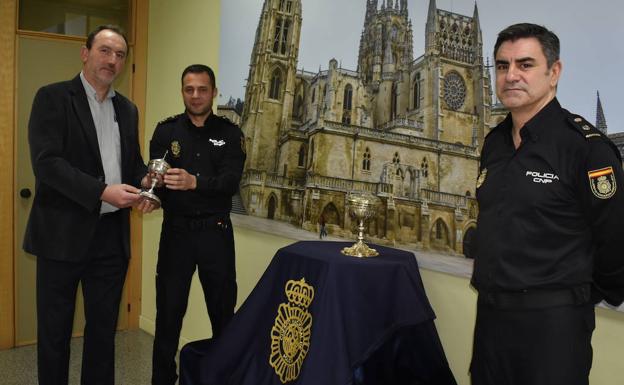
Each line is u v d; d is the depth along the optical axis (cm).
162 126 192
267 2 210
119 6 302
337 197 178
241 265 235
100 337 173
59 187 148
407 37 159
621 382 114
